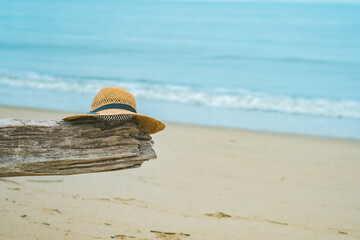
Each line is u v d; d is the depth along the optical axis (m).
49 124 2.52
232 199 4.91
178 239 3.60
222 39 34.31
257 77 19.73
